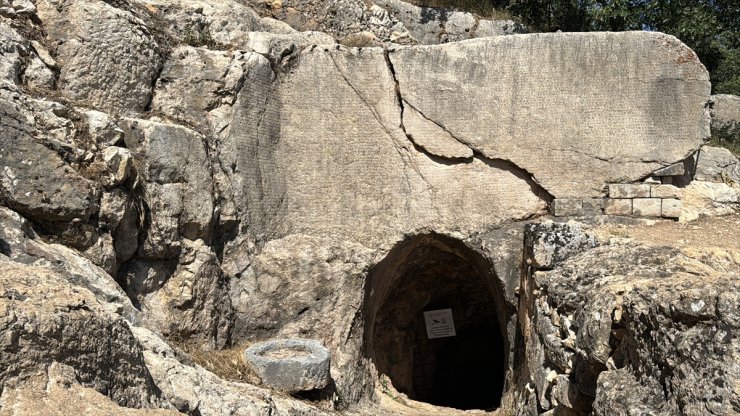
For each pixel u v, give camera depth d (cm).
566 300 481
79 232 449
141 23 600
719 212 675
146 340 374
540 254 571
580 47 662
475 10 1059
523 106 673
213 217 583
